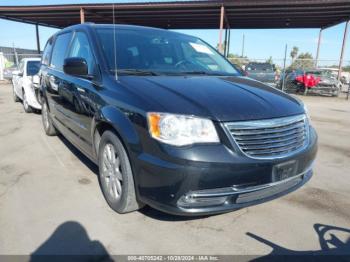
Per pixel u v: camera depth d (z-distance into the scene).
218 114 2.55
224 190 2.53
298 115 3.00
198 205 2.53
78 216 3.10
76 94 3.81
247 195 2.67
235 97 2.87
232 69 4.32
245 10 17.64
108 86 3.15
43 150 5.22
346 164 4.90
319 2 15.26
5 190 3.67
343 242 2.79
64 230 2.86
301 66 20.94
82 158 4.82
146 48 3.86
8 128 6.93
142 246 2.67
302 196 3.69
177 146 2.45
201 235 2.84
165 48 4.02
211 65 4.15
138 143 2.64
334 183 4.11
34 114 8.80
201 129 2.49
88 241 2.71
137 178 2.70
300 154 2.88
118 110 2.88
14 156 4.91
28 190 3.67
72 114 4.10
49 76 5.18
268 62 19.22
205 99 2.72
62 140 5.86
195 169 2.42
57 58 5.05
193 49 4.31
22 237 2.75
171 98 2.68
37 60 9.50
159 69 3.62
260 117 2.65
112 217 3.09
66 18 22.34
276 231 2.94
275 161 2.65
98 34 3.83
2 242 2.68
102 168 3.32
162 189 2.52
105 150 3.23
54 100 5.00
